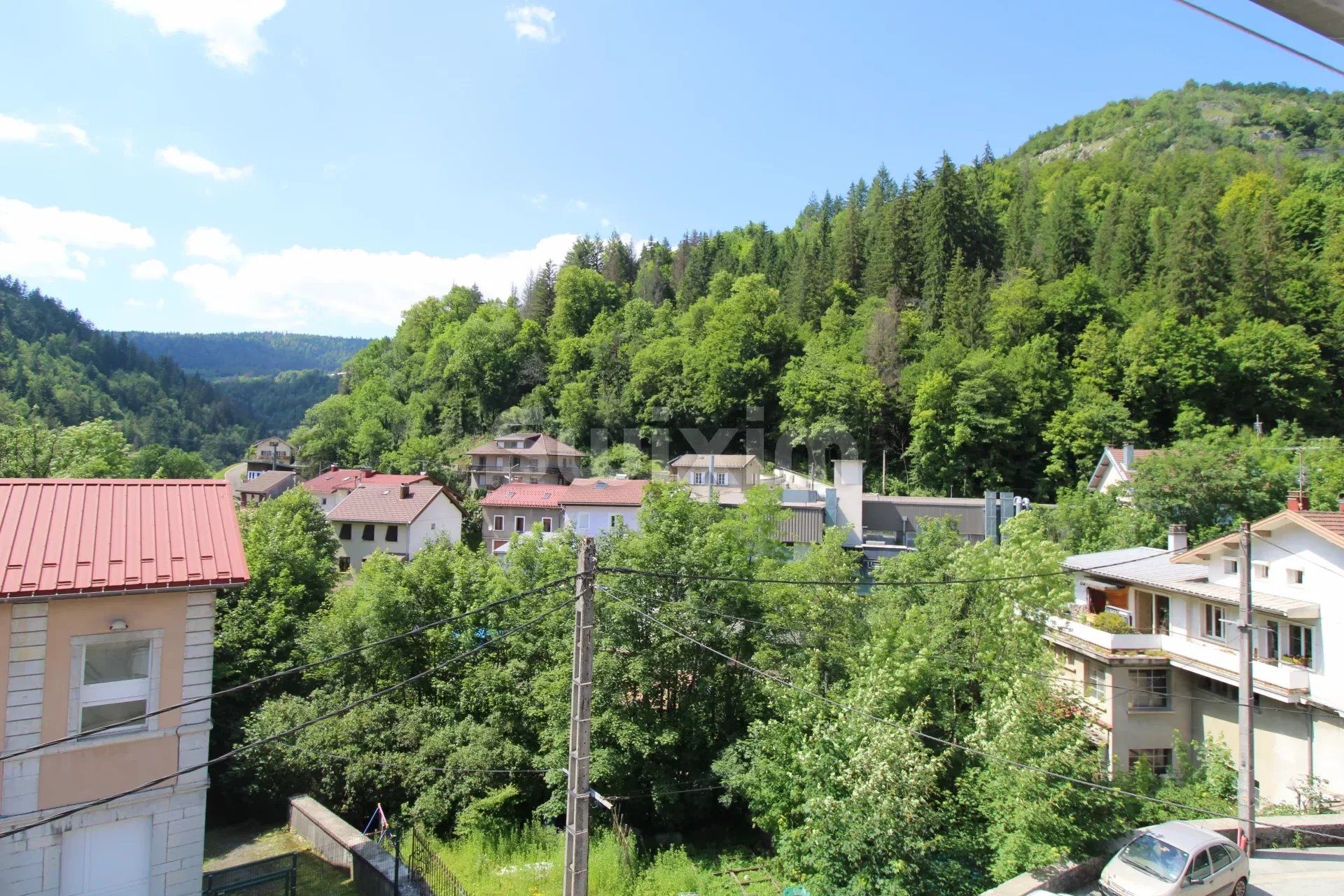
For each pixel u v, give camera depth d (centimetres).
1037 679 1981
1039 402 6450
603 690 2305
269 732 2234
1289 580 2033
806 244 10912
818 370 7631
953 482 6488
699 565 2427
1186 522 3209
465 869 2009
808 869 1998
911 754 1830
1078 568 2688
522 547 2909
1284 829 1716
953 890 1750
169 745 1357
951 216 8762
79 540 1341
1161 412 6247
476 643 2655
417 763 2267
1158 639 2342
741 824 2467
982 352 6894
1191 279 6688
